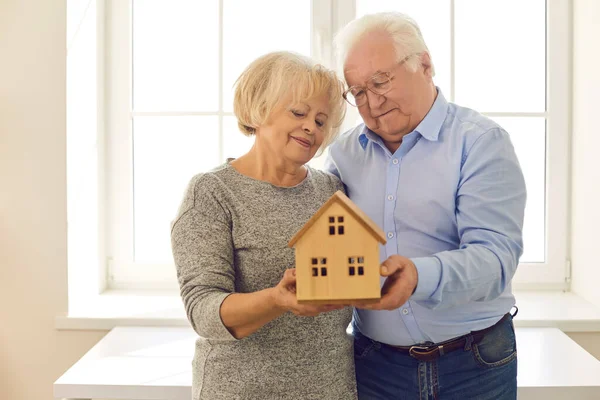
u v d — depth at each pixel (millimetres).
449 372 1300
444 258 1095
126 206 2168
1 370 1960
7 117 1910
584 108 2027
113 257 2184
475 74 2123
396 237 1313
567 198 2131
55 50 1895
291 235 1210
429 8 2098
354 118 2072
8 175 1919
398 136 1312
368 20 1256
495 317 1320
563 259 2141
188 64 2152
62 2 1884
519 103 2133
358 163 1382
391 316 1312
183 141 2170
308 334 1211
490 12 2104
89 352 1709
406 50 1228
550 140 2121
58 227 1924
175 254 1196
